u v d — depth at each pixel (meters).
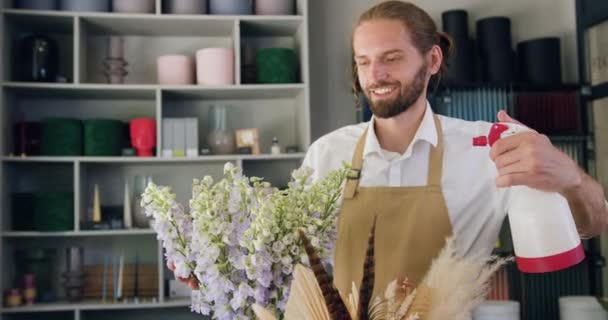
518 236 1.05
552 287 3.41
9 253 3.30
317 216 1.10
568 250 1.01
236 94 3.54
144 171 3.57
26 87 3.24
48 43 3.30
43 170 3.51
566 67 3.83
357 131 1.63
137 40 3.65
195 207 1.07
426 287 0.81
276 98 3.70
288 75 3.44
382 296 0.92
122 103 3.62
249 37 3.73
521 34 3.85
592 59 3.57
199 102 3.67
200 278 1.06
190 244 1.07
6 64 3.27
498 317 2.90
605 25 3.46
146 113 3.64
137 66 3.64
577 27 3.66
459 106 3.47
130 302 3.25
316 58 3.75
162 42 3.67
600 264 3.42
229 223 1.05
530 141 0.99
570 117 3.56
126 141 3.54
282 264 1.04
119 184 3.55
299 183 1.13
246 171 3.66
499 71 3.55
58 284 3.46
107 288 3.38
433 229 1.42
